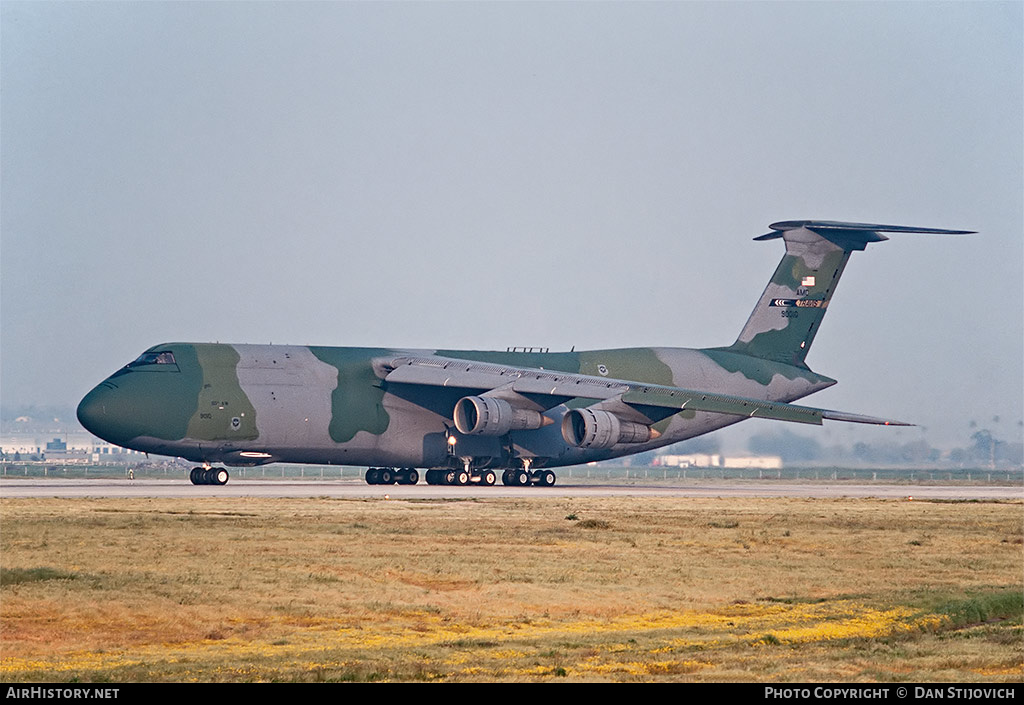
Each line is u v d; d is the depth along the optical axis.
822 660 38.84
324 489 111.62
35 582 49.56
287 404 112.81
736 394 134.12
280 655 39.53
